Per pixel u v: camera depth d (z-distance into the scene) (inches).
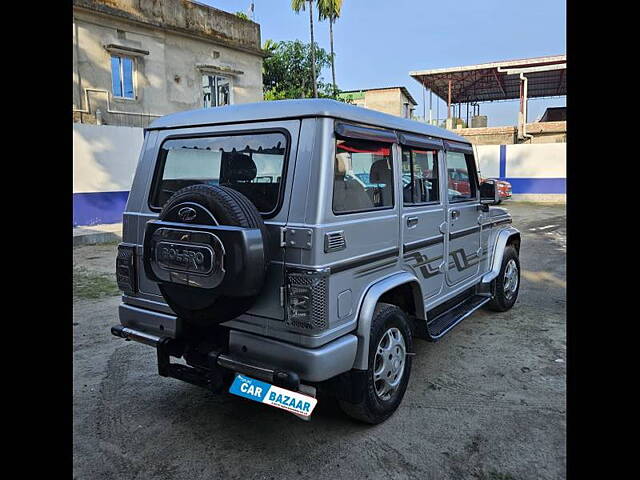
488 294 210.8
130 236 143.9
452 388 157.5
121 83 612.4
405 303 153.9
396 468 116.3
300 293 109.7
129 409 144.9
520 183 855.1
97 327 218.4
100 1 575.5
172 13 658.8
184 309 119.6
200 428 134.5
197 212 113.7
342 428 134.0
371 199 131.6
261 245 109.4
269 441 127.9
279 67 1214.3
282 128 118.4
